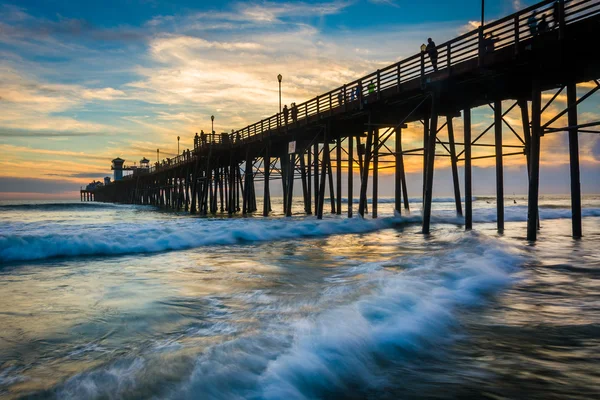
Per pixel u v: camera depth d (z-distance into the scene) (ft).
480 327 15.96
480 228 63.62
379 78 57.11
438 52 48.11
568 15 35.68
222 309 19.11
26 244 39.27
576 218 44.19
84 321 17.46
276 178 117.39
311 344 12.75
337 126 75.97
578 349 13.73
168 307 19.69
